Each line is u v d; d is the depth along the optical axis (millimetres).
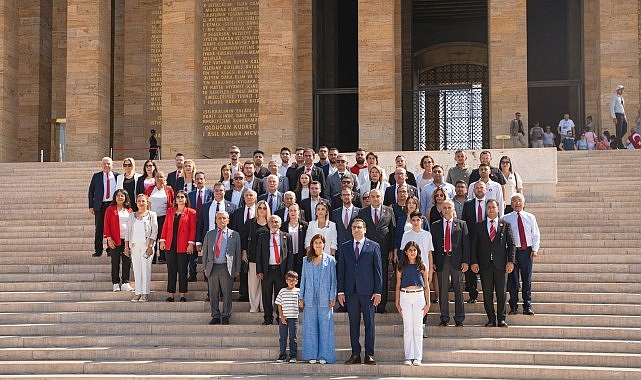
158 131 34656
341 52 36656
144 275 14898
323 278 12602
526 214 13766
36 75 34750
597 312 13703
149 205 15773
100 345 13680
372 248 12578
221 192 14656
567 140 27125
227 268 13820
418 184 15758
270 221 13531
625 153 22156
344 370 12367
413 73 37531
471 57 38938
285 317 12648
